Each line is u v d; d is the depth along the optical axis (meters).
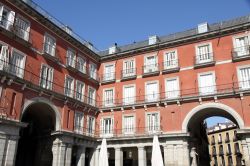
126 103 30.56
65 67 28.30
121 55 32.97
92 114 31.36
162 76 29.52
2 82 20.56
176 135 25.75
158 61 30.42
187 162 24.91
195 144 30.22
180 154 25.34
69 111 27.67
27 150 29.61
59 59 27.42
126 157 32.16
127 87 31.47
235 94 24.61
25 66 23.27
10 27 21.98
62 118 26.56
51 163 26.81
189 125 27.27
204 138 39.53
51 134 25.94
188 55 28.80
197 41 28.75
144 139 27.61
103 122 31.52
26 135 30.22
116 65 33.25
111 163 31.91
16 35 22.20
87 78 31.55
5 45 21.58
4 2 22.25
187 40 29.06
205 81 27.06
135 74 31.28
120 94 31.58
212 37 27.94
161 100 28.00
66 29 29.30
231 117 26.92
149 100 29.23
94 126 31.33
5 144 19.89
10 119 20.66
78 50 30.95
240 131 22.80
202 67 27.53
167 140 26.33
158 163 17.36
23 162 29.42
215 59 27.09
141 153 27.42
